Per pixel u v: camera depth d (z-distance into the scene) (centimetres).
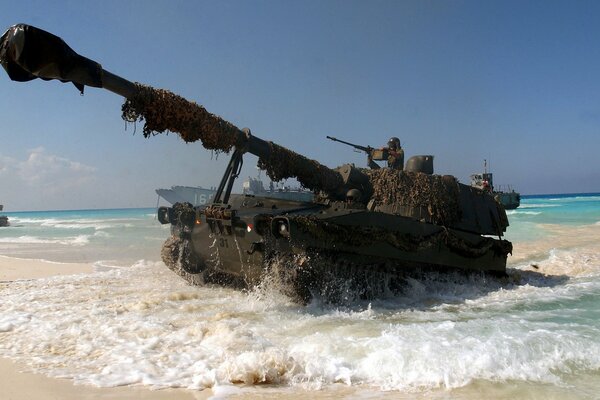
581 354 614
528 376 554
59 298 1087
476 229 1334
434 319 877
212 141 944
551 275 1470
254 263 1014
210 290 1192
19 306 991
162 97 846
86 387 536
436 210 1230
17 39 658
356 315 906
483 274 1330
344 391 525
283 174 1105
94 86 779
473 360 588
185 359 629
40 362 623
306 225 922
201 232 1123
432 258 1152
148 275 1472
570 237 2466
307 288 940
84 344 701
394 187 1228
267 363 566
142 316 891
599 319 839
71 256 2080
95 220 6153
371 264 1052
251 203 1182
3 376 571
